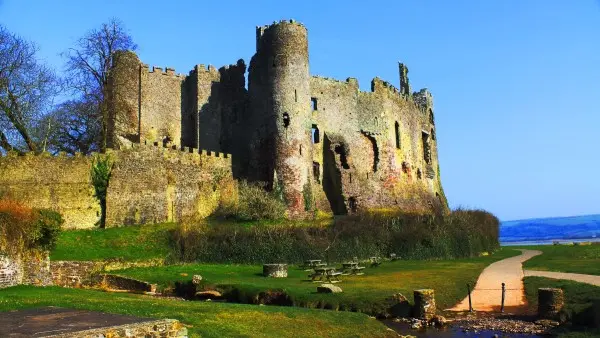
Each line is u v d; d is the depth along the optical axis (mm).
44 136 55562
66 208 41469
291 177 54938
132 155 45250
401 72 90312
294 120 56344
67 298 21875
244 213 48469
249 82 60875
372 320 22422
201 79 60125
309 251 42531
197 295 28703
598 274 31297
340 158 64062
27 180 40406
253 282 30000
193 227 42812
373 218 50406
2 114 48625
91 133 58031
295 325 20203
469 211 60781
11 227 27453
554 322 23047
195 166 49375
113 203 43375
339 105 66312
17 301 19922
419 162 81750
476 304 27094
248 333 18391
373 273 35656
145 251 39594
